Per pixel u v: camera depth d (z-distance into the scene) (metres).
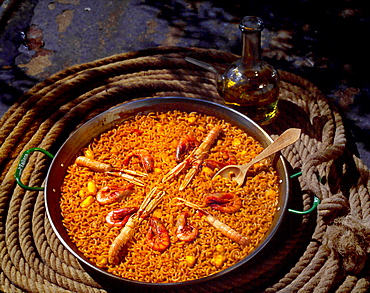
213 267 0.90
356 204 1.03
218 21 1.54
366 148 1.20
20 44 1.47
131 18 1.55
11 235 0.99
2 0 1.61
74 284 0.93
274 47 1.45
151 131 1.09
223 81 1.11
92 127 1.07
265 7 1.57
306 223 0.99
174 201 0.98
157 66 1.28
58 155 1.01
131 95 1.22
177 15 1.56
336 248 0.92
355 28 1.50
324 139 1.12
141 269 0.89
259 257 0.94
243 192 0.99
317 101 1.20
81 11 1.57
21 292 0.93
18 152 1.13
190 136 1.08
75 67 1.28
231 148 1.07
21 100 1.22
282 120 1.16
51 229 0.99
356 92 1.33
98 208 0.97
